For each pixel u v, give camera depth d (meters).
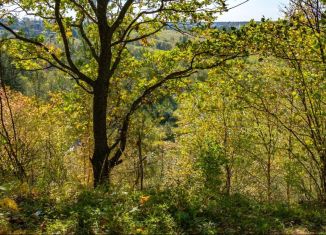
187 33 13.84
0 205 7.79
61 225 6.72
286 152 15.70
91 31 15.94
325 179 11.35
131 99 16.42
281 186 18.75
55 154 15.45
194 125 19.55
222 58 13.02
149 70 15.77
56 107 17.70
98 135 13.75
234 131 17.14
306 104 12.52
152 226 6.72
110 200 8.30
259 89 12.73
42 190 9.87
